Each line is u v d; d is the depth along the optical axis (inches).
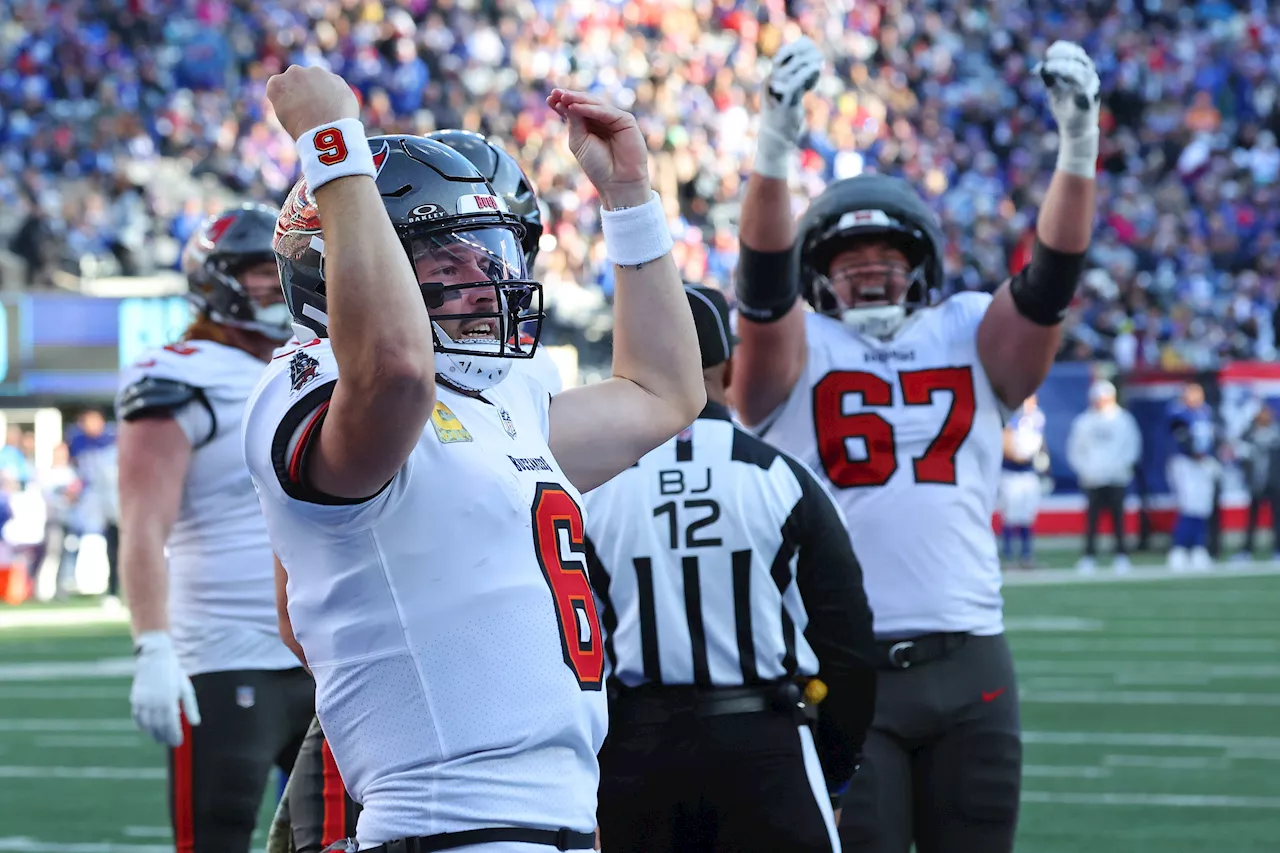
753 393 454.3
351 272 215.3
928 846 434.0
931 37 3051.2
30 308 1809.8
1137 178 2795.3
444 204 244.7
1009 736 431.5
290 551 239.0
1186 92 2952.8
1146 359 2316.7
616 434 273.6
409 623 232.7
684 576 360.8
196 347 450.9
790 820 354.0
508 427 252.4
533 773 236.1
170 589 449.1
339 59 2593.5
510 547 239.8
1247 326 2413.9
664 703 359.3
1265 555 2069.4
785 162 419.5
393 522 232.7
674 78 2691.9
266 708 440.5
